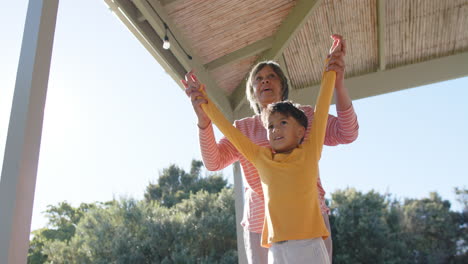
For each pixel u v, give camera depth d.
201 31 3.60
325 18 3.78
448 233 14.69
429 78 4.07
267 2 3.54
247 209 1.42
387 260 13.55
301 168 1.17
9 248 1.34
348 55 4.13
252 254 1.34
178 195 16.45
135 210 13.27
